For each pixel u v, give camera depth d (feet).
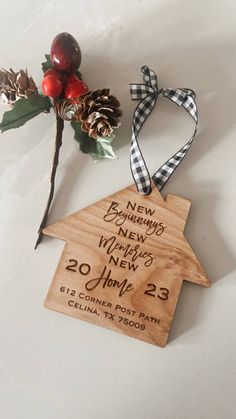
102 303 0.63
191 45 0.72
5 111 0.69
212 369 0.63
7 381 0.62
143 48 0.72
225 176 0.69
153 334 0.62
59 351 0.63
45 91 0.63
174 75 0.72
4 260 0.65
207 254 0.66
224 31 0.73
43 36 0.72
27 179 0.67
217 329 0.64
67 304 0.62
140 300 0.63
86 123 0.62
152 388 0.62
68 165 0.68
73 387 0.62
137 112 0.68
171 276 0.64
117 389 0.62
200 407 0.62
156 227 0.65
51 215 0.66
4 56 0.71
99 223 0.65
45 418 0.61
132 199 0.65
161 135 0.70
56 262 0.65
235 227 0.67
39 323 0.63
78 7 0.73
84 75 0.71
